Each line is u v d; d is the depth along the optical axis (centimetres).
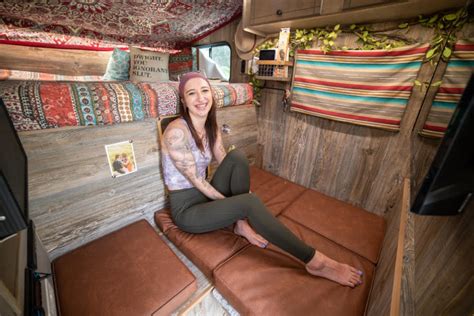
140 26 197
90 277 92
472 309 35
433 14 111
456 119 35
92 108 101
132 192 127
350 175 168
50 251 102
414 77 121
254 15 158
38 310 48
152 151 130
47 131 91
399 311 51
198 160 128
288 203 159
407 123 133
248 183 130
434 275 49
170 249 110
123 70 178
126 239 114
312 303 87
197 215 110
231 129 190
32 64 195
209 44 236
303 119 185
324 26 150
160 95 125
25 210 51
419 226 76
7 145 56
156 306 83
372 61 133
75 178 103
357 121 149
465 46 102
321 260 97
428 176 41
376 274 99
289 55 175
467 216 44
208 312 108
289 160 206
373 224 139
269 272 98
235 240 118
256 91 206
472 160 37
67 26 190
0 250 54
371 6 107
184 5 163
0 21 162
